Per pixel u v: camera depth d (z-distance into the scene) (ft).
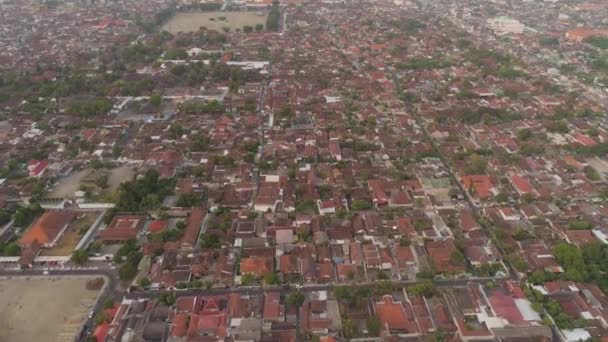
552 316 405.39
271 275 447.01
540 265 466.29
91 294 441.68
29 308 425.69
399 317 402.31
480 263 472.03
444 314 406.41
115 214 549.54
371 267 468.75
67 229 531.91
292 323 404.16
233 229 523.70
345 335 391.24
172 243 495.00
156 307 417.28
